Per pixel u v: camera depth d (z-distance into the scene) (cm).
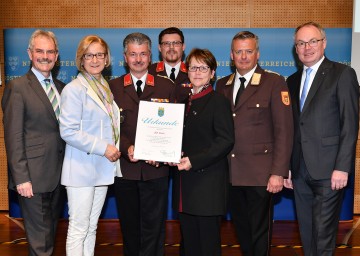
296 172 303
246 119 294
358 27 500
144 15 510
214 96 279
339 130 288
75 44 508
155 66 430
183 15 509
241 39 292
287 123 287
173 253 402
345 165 278
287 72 507
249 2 506
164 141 284
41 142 281
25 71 511
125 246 330
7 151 278
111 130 288
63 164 286
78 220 285
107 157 279
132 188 322
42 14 511
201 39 507
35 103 280
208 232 282
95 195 302
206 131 277
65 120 273
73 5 509
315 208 295
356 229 481
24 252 402
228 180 289
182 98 341
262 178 292
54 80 306
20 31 509
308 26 292
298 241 439
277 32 504
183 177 284
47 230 287
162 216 327
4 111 281
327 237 291
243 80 301
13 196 520
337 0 503
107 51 291
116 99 316
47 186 283
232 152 298
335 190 289
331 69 290
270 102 293
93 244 307
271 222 300
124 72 509
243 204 310
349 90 281
